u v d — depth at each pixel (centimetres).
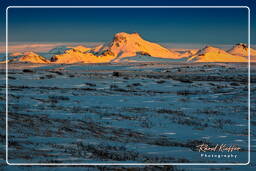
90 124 2348
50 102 3312
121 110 3081
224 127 2519
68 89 4631
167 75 8444
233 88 5388
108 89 4938
